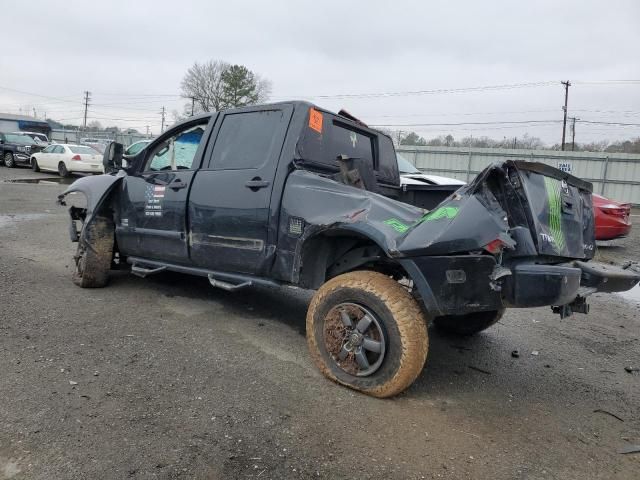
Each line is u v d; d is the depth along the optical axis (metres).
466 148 29.69
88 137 49.50
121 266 6.12
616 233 10.17
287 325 4.79
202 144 4.71
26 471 2.39
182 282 6.13
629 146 53.31
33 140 28.09
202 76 65.62
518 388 3.79
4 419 2.81
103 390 3.22
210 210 4.43
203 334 4.39
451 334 5.00
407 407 3.31
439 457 2.75
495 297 3.09
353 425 3.01
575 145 55.88
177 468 2.48
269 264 4.04
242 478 2.45
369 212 3.48
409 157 30.39
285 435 2.84
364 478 2.52
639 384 4.02
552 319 5.78
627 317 6.09
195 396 3.23
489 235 3.00
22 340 3.95
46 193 15.73
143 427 2.82
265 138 4.26
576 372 4.20
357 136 4.85
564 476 2.67
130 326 4.46
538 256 3.27
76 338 4.08
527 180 3.31
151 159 5.32
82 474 2.39
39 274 6.11
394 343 3.25
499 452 2.85
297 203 3.86
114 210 5.55
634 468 2.78
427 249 3.13
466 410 3.35
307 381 3.56
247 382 3.48
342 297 3.49
